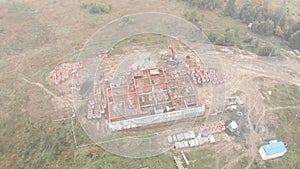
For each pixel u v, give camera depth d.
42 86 31.03
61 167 23.70
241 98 30.05
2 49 37.72
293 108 29.56
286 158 25.23
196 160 24.55
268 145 25.11
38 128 26.62
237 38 40.09
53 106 28.53
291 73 34.16
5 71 33.94
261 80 32.56
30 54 36.72
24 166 23.91
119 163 23.92
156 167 23.83
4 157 24.61
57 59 35.12
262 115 28.56
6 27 41.81
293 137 26.91
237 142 26.08
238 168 24.23
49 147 25.12
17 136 26.12
